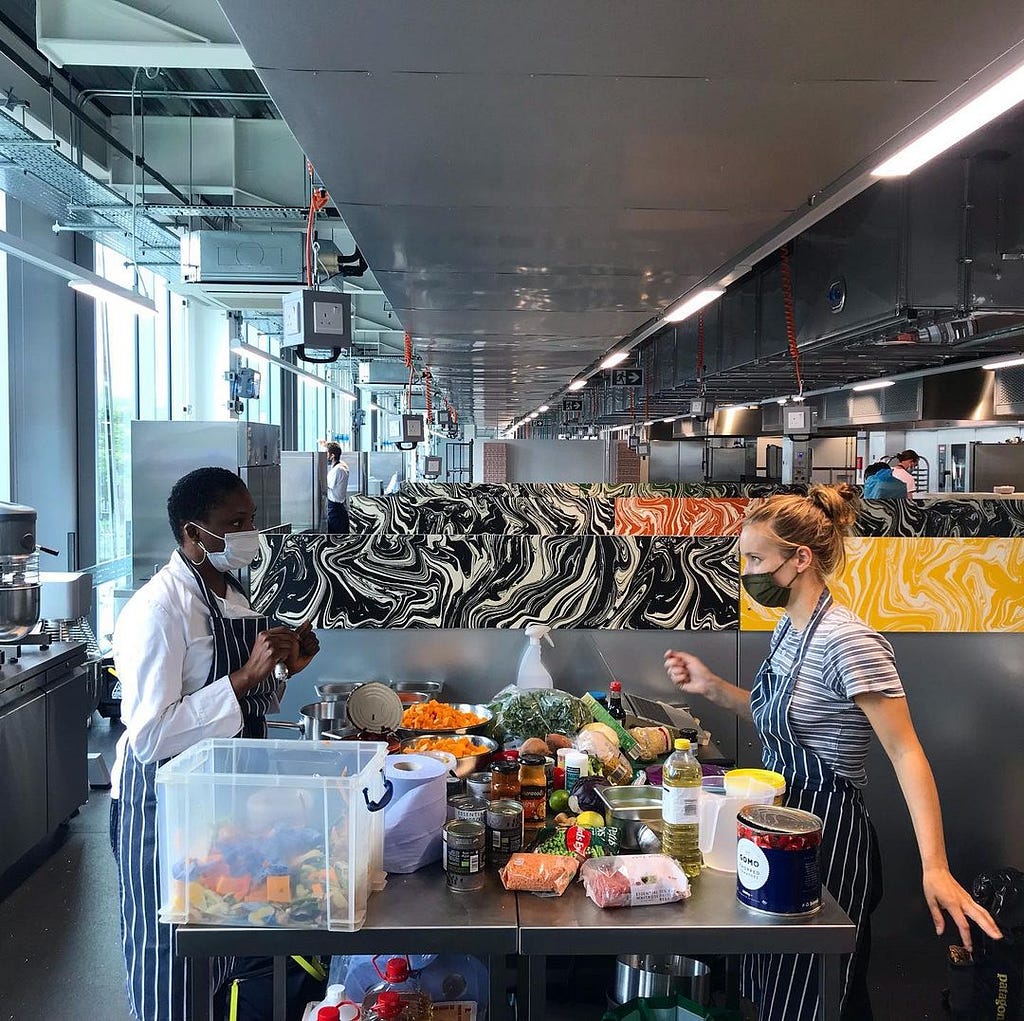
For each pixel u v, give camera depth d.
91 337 8.20
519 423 34.72
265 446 8.89
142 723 2.12
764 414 13.95
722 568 3.64
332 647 3.64
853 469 14.39
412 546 3.63
